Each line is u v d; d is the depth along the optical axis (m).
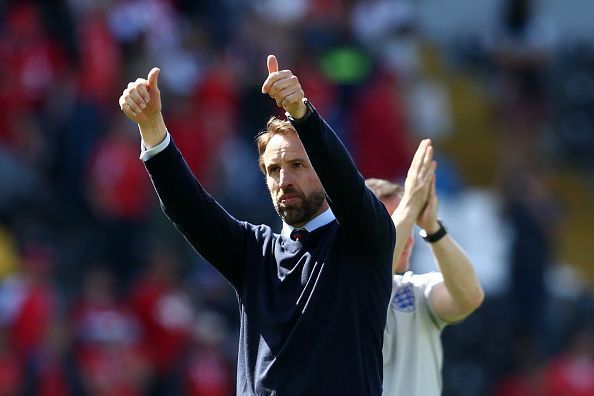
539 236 52.66
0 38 48.94
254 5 56.69
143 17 51.00
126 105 17.31
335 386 16.78
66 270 45.25
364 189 16.89
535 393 50.44
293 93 16.36
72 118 47.78
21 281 41.59
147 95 17.30
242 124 51.91
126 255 46.34
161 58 50.62
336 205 16.88
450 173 60.44
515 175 55.66
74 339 42.19
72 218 47.25
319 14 55.56
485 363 51.34
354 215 16.86
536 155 64.69
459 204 59.25
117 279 45.50
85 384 41.50
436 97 65.56
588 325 55.03
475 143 67.38
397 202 21.38
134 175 46.88
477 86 70.75
